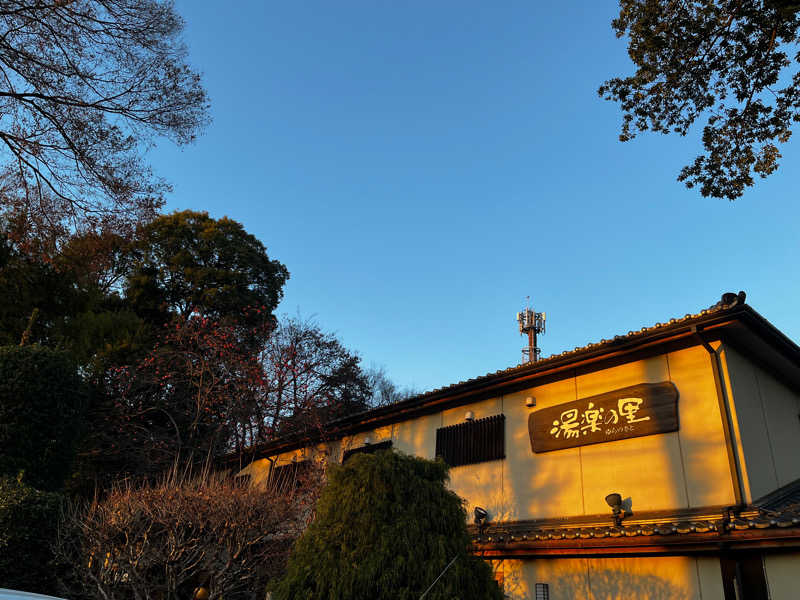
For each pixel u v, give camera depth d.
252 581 8.43
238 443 16.48
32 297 15.64
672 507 7.62
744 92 7.86
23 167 9.80
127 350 17.03
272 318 23.77
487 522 9.90
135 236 11.27
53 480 9.85
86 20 9.07
